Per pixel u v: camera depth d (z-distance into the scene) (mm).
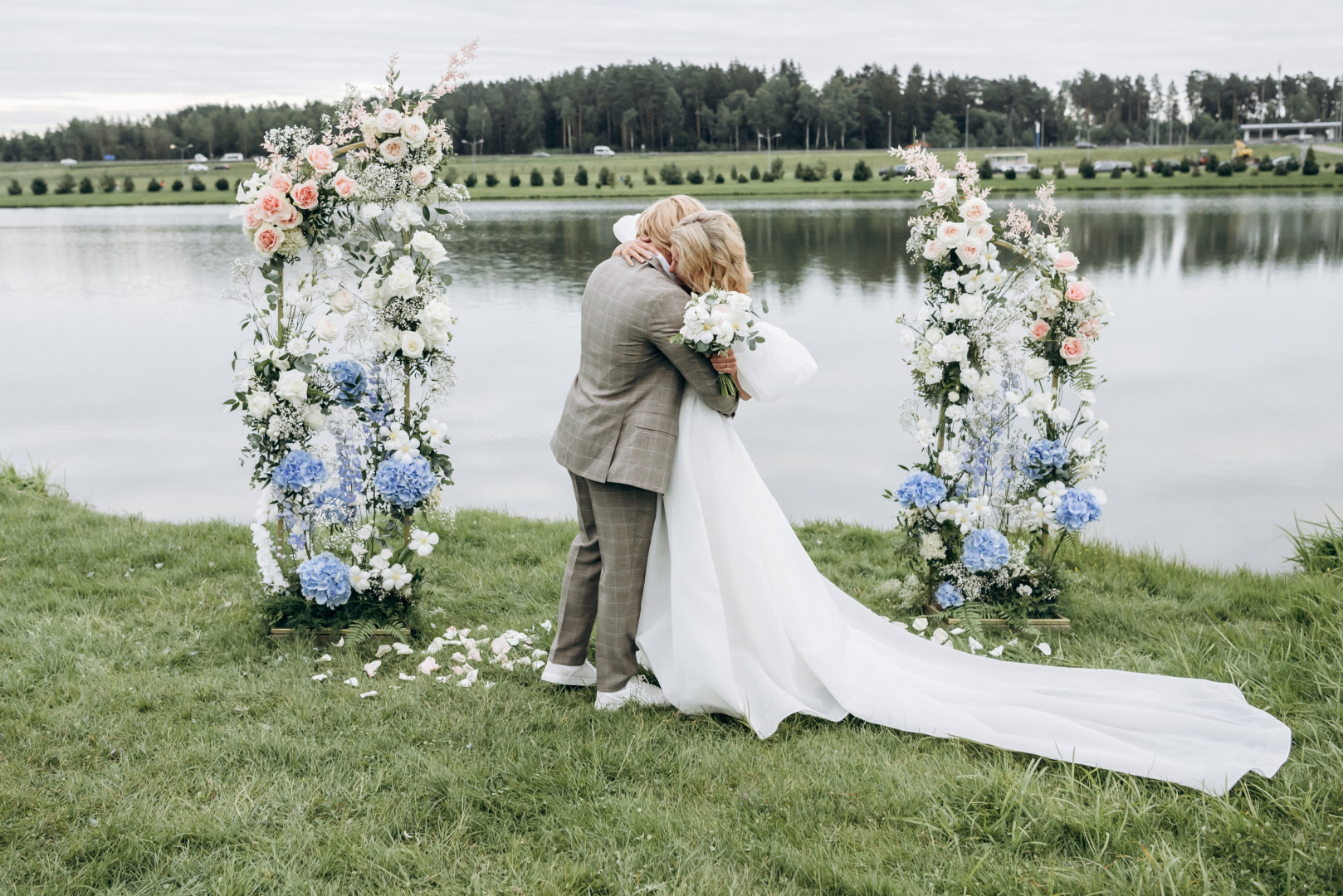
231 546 5055
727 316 2934
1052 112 137875
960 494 4281
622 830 2475
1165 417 8578
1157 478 6992
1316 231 27359
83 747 2855
